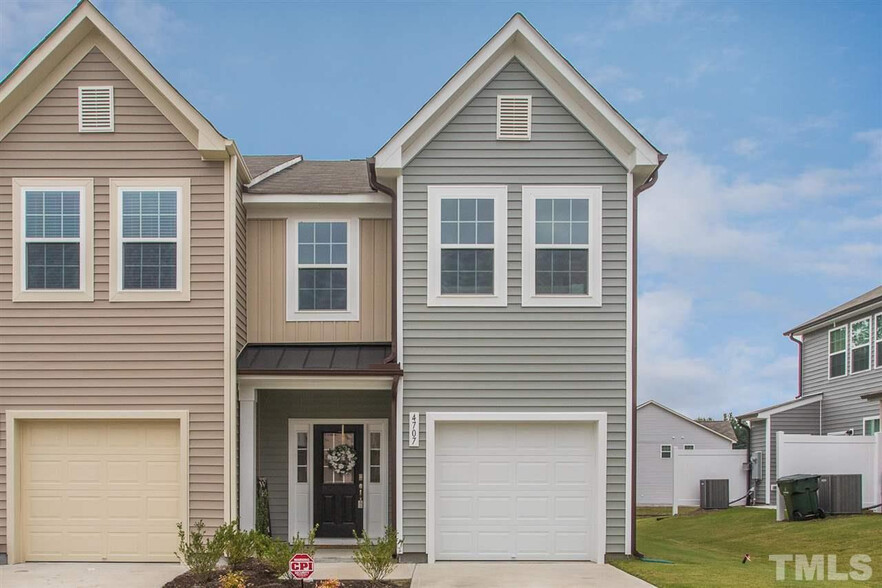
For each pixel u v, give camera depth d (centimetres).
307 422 1427
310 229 1389
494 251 1266
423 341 1255
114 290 1246
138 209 1258
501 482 1260
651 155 1245
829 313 2467
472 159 1276
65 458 1250
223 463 1228
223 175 1260
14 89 1234
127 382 1238
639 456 3878
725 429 4612
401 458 1241
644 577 1105
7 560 1220
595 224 1269
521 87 1285
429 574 1130
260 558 1105
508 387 1252
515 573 1138
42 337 1241
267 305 1375
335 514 1416
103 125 1262
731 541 1659
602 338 1257
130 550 1236
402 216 1269
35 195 1255
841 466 1858
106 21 1240
